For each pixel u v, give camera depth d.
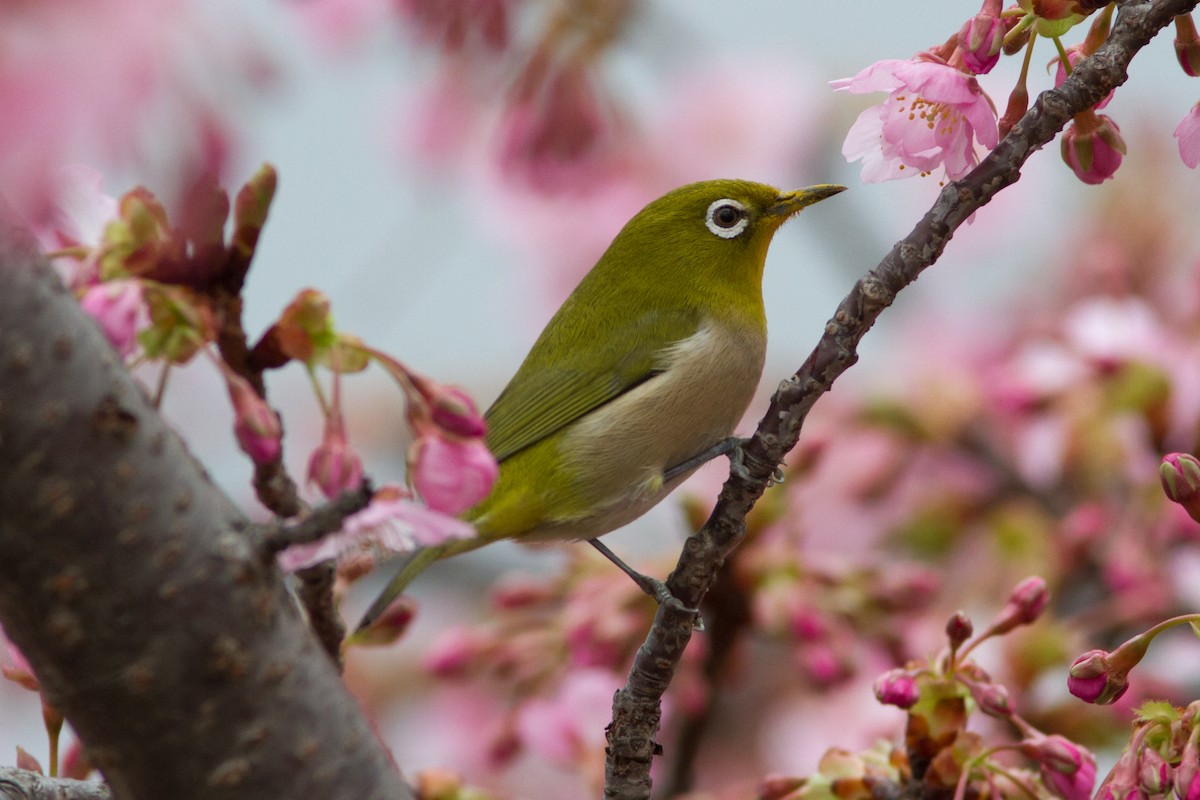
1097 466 11.13
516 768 12.58
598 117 10.61
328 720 4.83
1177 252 13.21
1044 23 6.30
